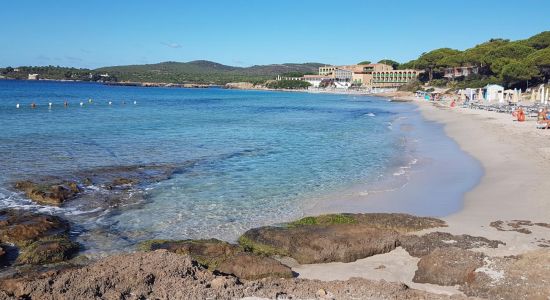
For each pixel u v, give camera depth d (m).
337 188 18.91
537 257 9.84
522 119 43.59
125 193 17.45
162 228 13.77
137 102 88.00
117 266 9.41
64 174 20.09
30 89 126.94
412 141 33.59
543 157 23.94
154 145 29.58
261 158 25.69
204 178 20.36
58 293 8.33
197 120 50.41
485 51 119.88
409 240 11.98
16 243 11.99
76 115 51.81
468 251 10.60
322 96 156.25
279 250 11.71
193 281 8.99
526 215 14.47
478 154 26.72
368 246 11.44
